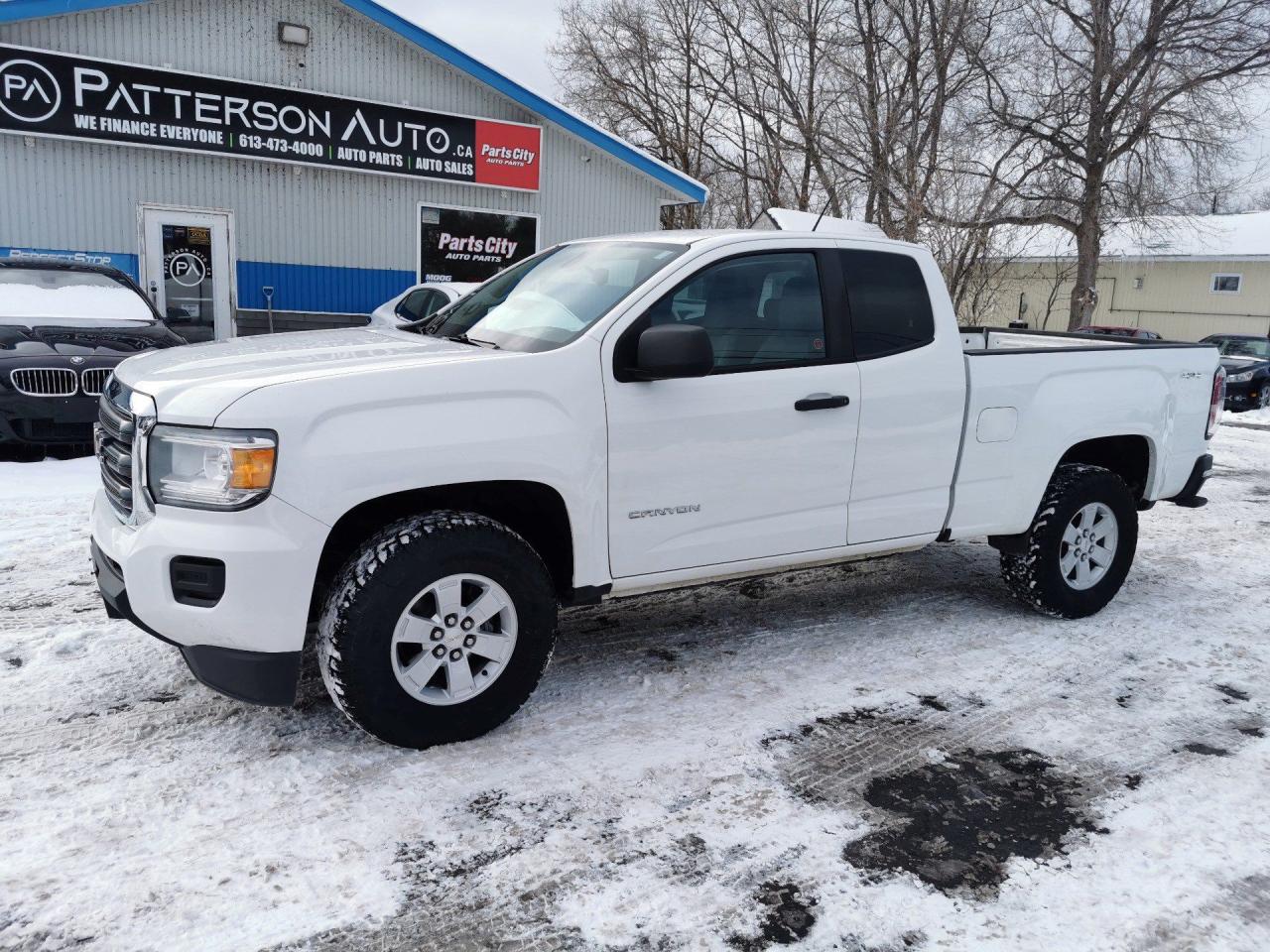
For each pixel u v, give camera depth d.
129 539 3.09
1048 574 4.82
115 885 2.54
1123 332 22.59
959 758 3.45
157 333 8.38
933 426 4.29
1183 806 3.16
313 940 2.37
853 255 4.16
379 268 14.65
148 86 12.38
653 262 3.85
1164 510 8.20
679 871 2.71
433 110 14.47
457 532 3.21
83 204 12.38
